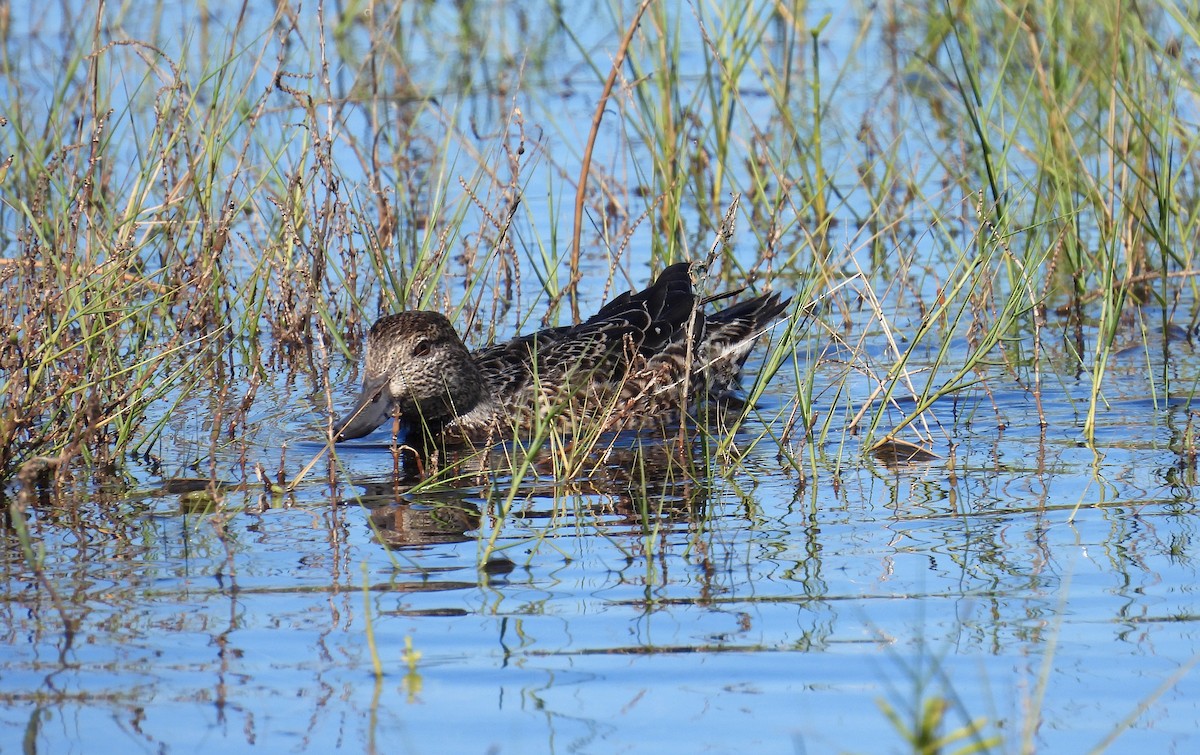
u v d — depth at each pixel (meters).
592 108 21.16
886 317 15.18
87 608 8.07
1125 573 8.34
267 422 12.36
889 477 10.46
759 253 15.77
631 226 15.21
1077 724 6.61
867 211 18.03
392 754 6.45
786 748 6.44
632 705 6.86
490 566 8.68
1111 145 14.52
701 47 23.27
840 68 22.16
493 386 12.62
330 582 8.45
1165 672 7.07
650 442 11.88
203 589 8.34
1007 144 14.93
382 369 12.01
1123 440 11.19
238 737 6.62
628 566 8.66
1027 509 9.59
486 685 7.08
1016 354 13.77
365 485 10.58
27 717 6.82
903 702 6.59
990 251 13.41
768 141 18.47
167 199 13.41
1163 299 13.33
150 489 10.38
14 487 10.38
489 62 22.67
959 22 20.25
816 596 8.11
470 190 14.50
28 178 15.77
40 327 11.21
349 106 20.84
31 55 21.39
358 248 16.94
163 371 13.08
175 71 14.23
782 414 12.52
